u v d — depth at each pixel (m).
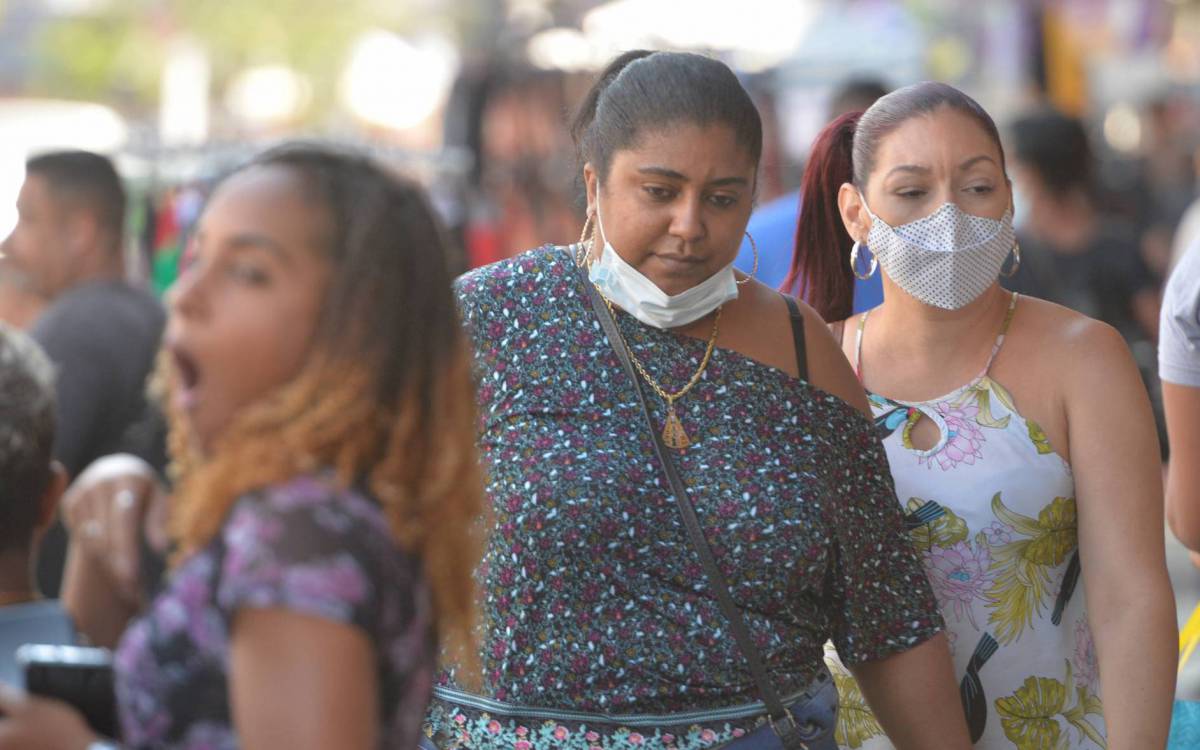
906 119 9.45
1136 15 48.75
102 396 13.63
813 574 8.39
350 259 5.67
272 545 5.31
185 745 5.38
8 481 6.40
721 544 8.23
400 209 5.82
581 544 8.20
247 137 21.64
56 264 14.48
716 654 8.19
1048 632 9.38
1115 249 19.12
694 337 8.57
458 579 6.08
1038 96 34.81
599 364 8.50
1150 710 8.74
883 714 9.09
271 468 5.46
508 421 8.52
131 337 13.84
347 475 5.54
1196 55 57.66
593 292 8.62
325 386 5.59
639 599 8.22
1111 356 9.38
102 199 14.49
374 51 33.84
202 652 5.36
